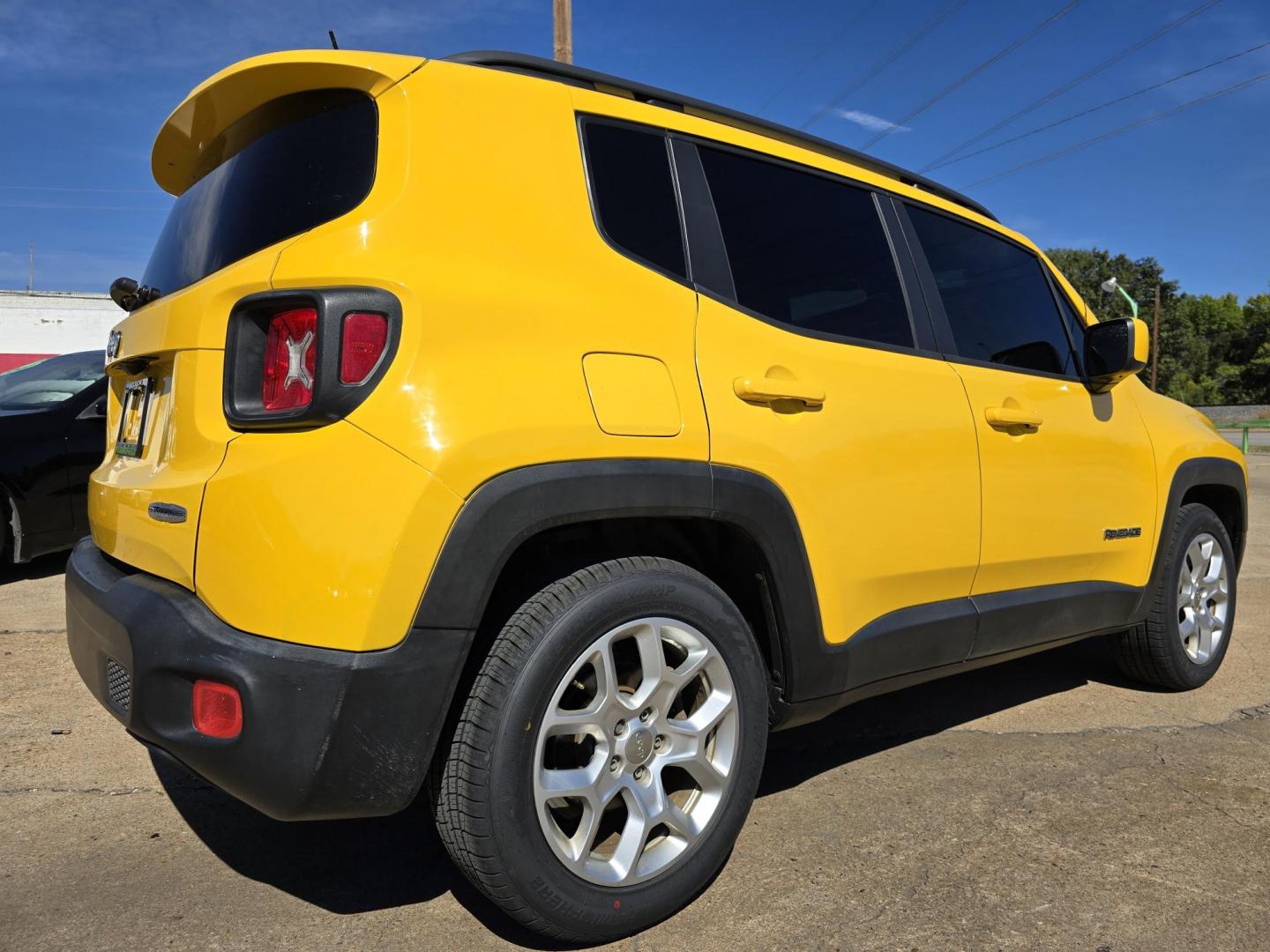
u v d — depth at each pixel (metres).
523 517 1.84
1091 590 3.34
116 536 2.27
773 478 2.28
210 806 2.71
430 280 1.83
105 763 3.00
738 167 2.56
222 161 2.29
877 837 2.54
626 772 2.03
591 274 2.09
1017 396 3.11
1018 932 2.10
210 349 1.93
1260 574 6.67
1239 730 3.46
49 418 5.69
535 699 1.86
